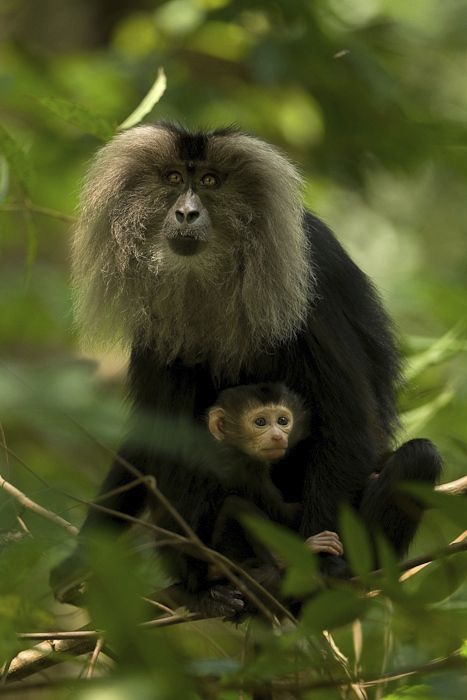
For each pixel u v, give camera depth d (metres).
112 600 5.35
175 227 10.08
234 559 9.46
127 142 10.59
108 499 10.18
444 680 6.20
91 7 22.33
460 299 14.34
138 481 7.20
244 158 10.31
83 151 18.58
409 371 12.57
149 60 19.91
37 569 6.60
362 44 19.84
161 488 9.88
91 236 10.45
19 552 6.19
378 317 10.97
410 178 20.78
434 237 22.92
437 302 14.45
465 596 7.53
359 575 6.02
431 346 12.85
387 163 20.53
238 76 20.88
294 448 10.45
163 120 11.07
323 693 6.71
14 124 18.89
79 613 7.56
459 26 23.08
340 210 22.73
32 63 19.39
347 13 21.20
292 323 9.91
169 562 9.72
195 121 19.23
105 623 5.43
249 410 9.77
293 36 19.30
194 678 6.08
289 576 5.90
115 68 19.70
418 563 7.50
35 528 6.32
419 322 15.45
